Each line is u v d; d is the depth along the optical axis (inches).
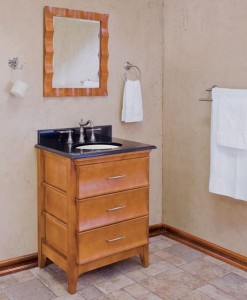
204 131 114.7
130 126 122.3
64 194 93.9
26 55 99.7
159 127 129.3
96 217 94.0
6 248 103.3
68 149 96.0
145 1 120.0
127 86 116.2
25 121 101.8
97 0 109.5
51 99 105.0
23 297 91.3
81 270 94.1
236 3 101.1
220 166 102.7
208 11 109.3
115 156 94.5
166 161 129.6
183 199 124.3
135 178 100.0
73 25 105.4
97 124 114.7
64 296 92.0
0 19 94.9
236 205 107.0
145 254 106.3
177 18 119.3
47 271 104.6
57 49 103.3
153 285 97.5
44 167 102.6
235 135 97.1
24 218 105.1
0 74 96.6
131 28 117.9
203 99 113.6
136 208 101.3
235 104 97.3
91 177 91.8
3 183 100.7
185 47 117.7
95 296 92.1
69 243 92.4
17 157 101.9
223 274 103.5
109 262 98.8
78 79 108.2
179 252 117.9
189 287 96.5
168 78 125.1
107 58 112.4
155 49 124.4
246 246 105.4
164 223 132.1
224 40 105.4
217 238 113.9
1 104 97.7
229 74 105.0
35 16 99.7
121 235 99.4
